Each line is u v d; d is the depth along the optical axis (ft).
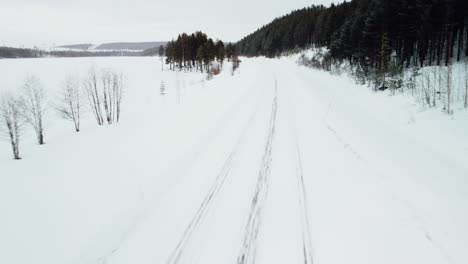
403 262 17.67
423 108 56.54
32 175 34.76
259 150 38.14
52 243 20.22
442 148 38.81
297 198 25.45
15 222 23.11
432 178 28.99
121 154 40.22
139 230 21.56
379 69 95.76
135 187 28.66
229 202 25.05
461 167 32.22
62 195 27.84
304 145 39.81
